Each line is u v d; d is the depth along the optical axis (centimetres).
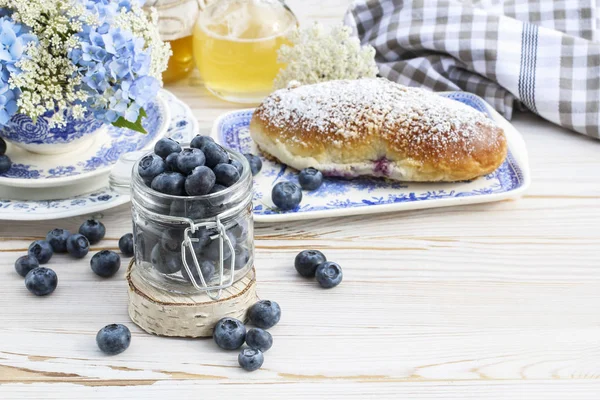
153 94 133
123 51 129
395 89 161
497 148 151
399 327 120
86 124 148
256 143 164
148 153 124
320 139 152
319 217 143
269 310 118
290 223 145
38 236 140
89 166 153
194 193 109
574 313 123
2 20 128
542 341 117
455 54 184
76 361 113
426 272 132
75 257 134
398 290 128
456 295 127
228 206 111
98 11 132
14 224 143
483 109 176
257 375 111
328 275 127
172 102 174
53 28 130
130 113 132
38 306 124
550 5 194
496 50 180
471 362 113
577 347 116
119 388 108
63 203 139
